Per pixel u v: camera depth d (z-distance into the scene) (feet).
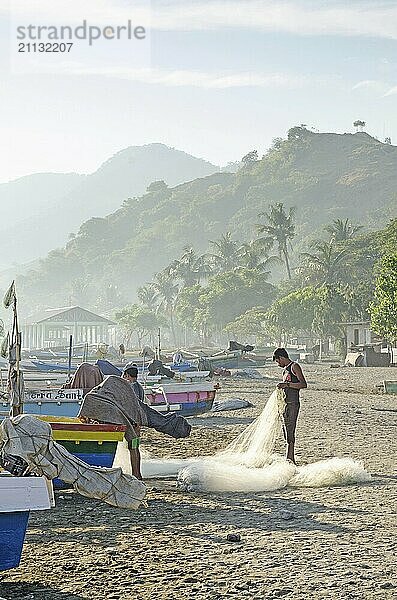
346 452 107.24
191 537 62.49
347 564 54.85
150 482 86.38
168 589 50.08
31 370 223.30
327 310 521.65
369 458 102.12
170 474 91.04
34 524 66.85
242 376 305.94
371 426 139.44
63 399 112.88
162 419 90.53
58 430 78.74
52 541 61.41
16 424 63.52
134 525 66.54
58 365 243.40
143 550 58.80
